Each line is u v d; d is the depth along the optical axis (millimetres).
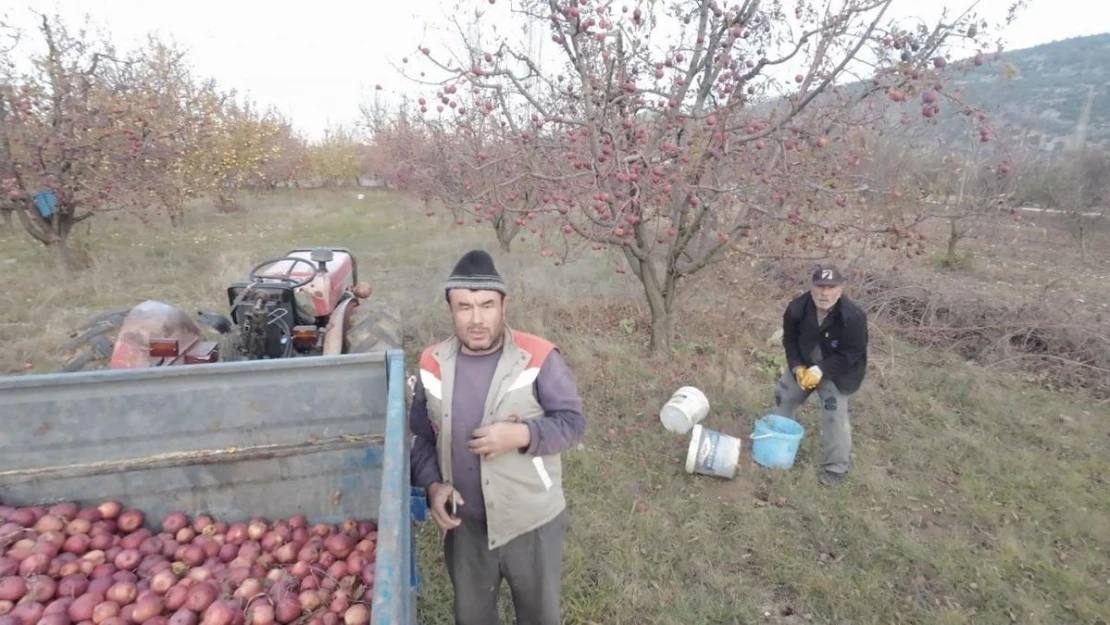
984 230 9516
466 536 1948
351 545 2178
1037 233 12625
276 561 2129
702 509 3383
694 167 4156
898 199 4469
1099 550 3186
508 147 5188
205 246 10414
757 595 2799
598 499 3398
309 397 2254
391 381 1918
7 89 7473
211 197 16062
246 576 2010
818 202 4367
